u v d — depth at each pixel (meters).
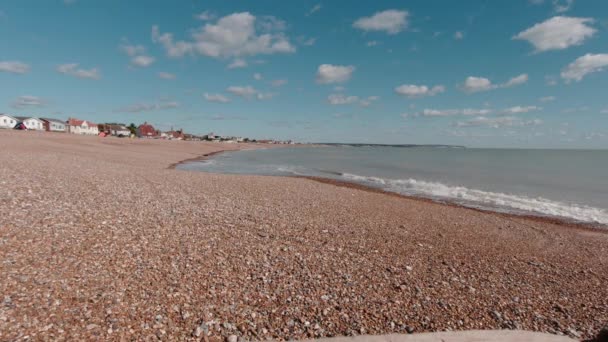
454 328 4.90
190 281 5.66
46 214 8.45
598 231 12.85
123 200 11.30
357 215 12.62
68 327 4.03
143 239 7.50
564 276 7.66
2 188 10.69
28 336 3.75
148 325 4.29
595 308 6.03
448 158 73.12
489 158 75.50
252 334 4.34
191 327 4.37
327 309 5.15
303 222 10.69
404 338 4.23
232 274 6.12
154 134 136.25
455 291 6.24
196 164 37.81
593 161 66.88
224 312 4.80
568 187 24.98
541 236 11.53
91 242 6.94
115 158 30.47
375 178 29.48
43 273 5.32
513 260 8.58
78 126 102.44
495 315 5.40
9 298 4.47
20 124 79.62
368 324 4.82
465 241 10.07
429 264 7.68
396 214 13.48
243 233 8.80
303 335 4.41
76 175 15.73
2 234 6.71
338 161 56.91
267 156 72.38
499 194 21.33
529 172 38.00
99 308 4.54
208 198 13.56
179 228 8.64
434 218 13.24
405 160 62.69
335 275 6.51
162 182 16.95
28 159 19.91
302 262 7.06
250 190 17.08
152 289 5.25
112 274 5.61
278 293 5.54
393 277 6.66
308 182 22.83
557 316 5.59
